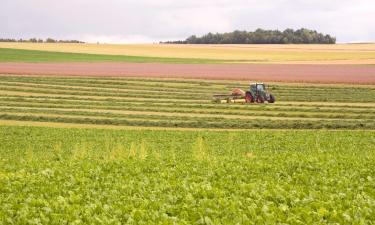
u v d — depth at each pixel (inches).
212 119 2137.1
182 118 2165.4
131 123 2053.4
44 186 750.5
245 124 2017.7
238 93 2645.2
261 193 667.4
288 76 3791.8
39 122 2085.4
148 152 1299.2
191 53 6540.4
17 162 1114.7
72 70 4151.1
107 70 4185.5
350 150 1330.0
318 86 3316.9
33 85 3248.0
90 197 666.8
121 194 685.9
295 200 625.0
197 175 847.7
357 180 794.8
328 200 628.4
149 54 6363.2
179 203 629.3
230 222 517.3
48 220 543.5
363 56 5807.1
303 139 1614.2
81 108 2434.8
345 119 2166.6
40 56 5767.7
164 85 3366.1
